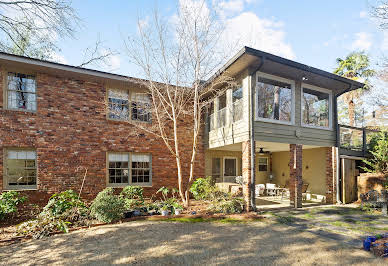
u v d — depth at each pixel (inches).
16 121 317.1
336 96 410.0
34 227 234.7
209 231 231.5
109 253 178.5
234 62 309.4
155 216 287.0
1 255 178.4
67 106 348.5
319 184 426.0
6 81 318.0
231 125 363.3
